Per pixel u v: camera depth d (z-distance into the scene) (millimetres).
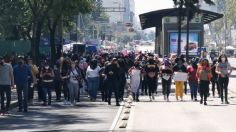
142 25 82938
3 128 20750
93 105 30391
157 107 28734
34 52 51844
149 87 33375
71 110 27609
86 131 19547
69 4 51875
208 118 23250
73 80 30203
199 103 31141
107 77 30250
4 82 25672
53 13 53344
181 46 68500
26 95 26844
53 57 57406
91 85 33031
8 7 58062
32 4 56938
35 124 21969
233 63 115188
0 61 25703
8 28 63375
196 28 67812
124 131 19234
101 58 39281
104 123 22031
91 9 53969
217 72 30328
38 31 52094
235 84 50250
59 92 33406
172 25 68500
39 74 32906
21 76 26641
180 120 22578
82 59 37406
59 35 63031
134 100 33219
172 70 33594
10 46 64438
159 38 81250
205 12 69250
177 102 32062
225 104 30281
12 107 29000
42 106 29938
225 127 20109
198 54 67625
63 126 21188
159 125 20891
